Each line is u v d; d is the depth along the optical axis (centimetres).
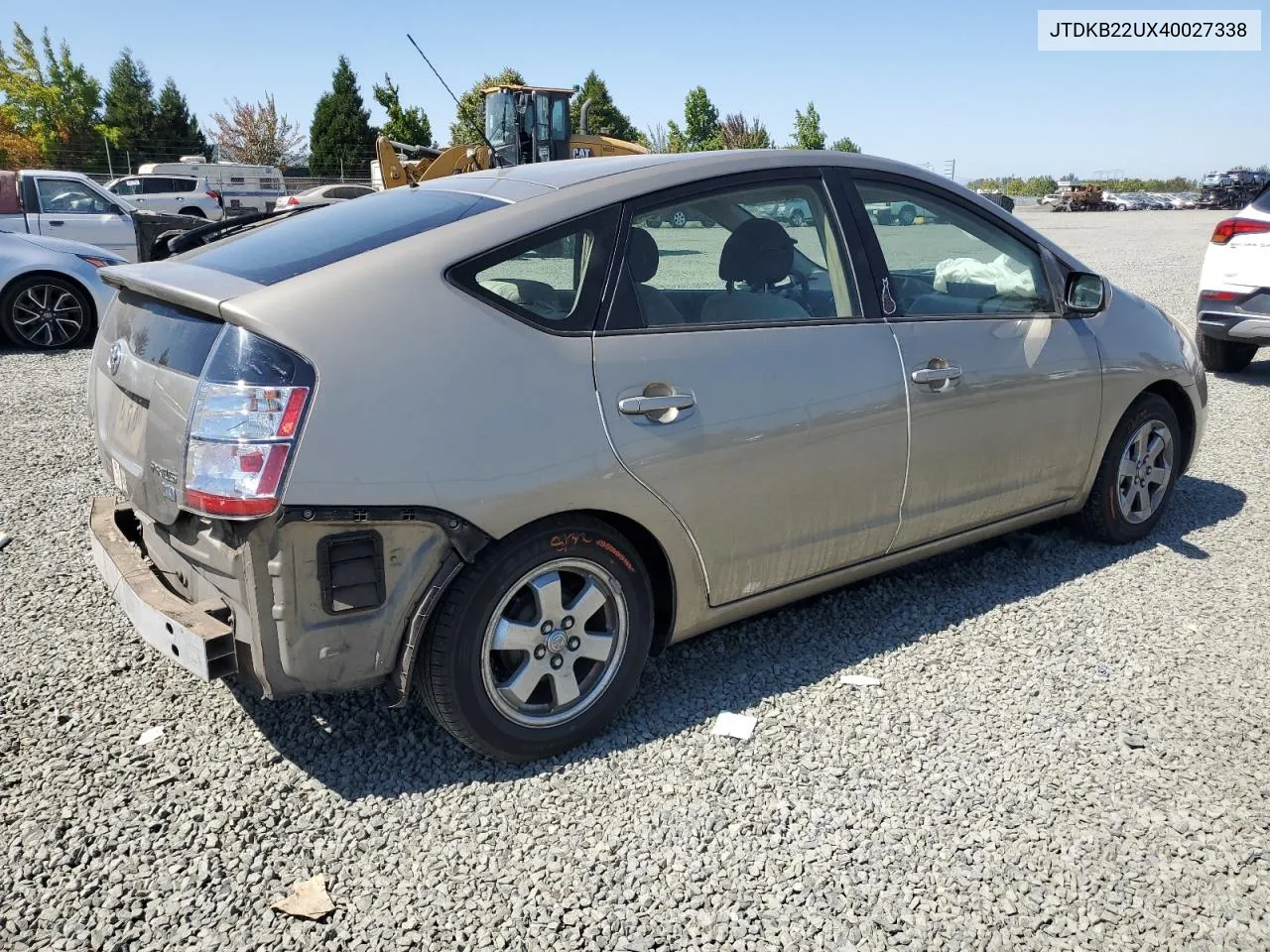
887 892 251
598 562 301
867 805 283
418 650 280
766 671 358
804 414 332
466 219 298
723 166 338
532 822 277
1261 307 766
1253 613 400
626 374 299
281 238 317
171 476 265
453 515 268
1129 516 464
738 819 278
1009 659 365
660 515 305
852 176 370
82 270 1025
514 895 250
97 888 250
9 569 439
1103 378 427
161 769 298
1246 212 779
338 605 262
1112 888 252
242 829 272
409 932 238
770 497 329
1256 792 288
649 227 316
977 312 392
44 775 293
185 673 353
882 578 437
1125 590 422
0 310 1001
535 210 300
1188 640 379
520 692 295
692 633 334
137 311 308
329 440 254
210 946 232
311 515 253
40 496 539
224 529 258
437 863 261
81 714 326
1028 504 420
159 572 303
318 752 309
